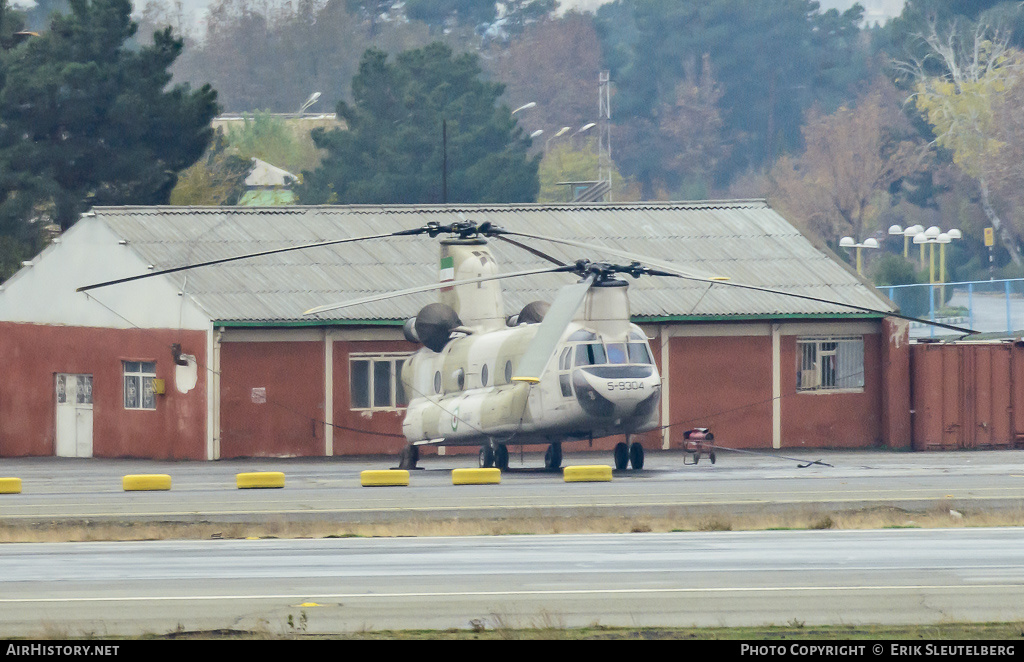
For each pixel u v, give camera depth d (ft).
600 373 412.77
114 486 430.20
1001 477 423.23
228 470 501.56
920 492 374.43
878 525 332.19
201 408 550.36
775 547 293.23
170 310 564.30
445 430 465.88
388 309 573.74
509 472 456.45
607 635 205.57
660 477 424.46
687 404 590.55
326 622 216.33
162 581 253.24
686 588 241.55
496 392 441.27
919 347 599.16
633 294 592.19
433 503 356.18
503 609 224.53
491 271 476.54
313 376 563.48
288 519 336.49
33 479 471.21
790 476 428.15
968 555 279.49
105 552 295.48
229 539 318.65
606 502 355.36
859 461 521.65
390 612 222.89
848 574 255.50
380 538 317.83
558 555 282.77
